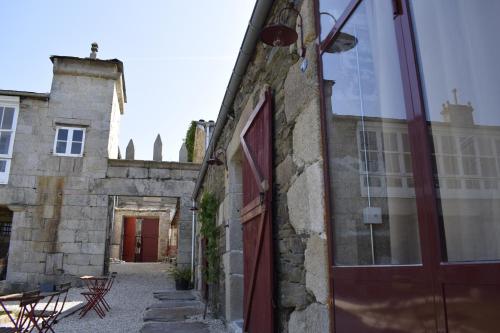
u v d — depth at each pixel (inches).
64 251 417.4
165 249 751.7
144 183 454.6
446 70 60.2
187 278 408.5
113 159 448.5
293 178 103.3
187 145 636.1
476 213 55.8
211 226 255.4
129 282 441.7
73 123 443.8
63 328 226.4
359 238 76.8
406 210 65.6
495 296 44.8
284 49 116.2
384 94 72.2
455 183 56.9
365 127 77.9
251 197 143.4
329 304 80.7
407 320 58.7
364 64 78.2
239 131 178.2
